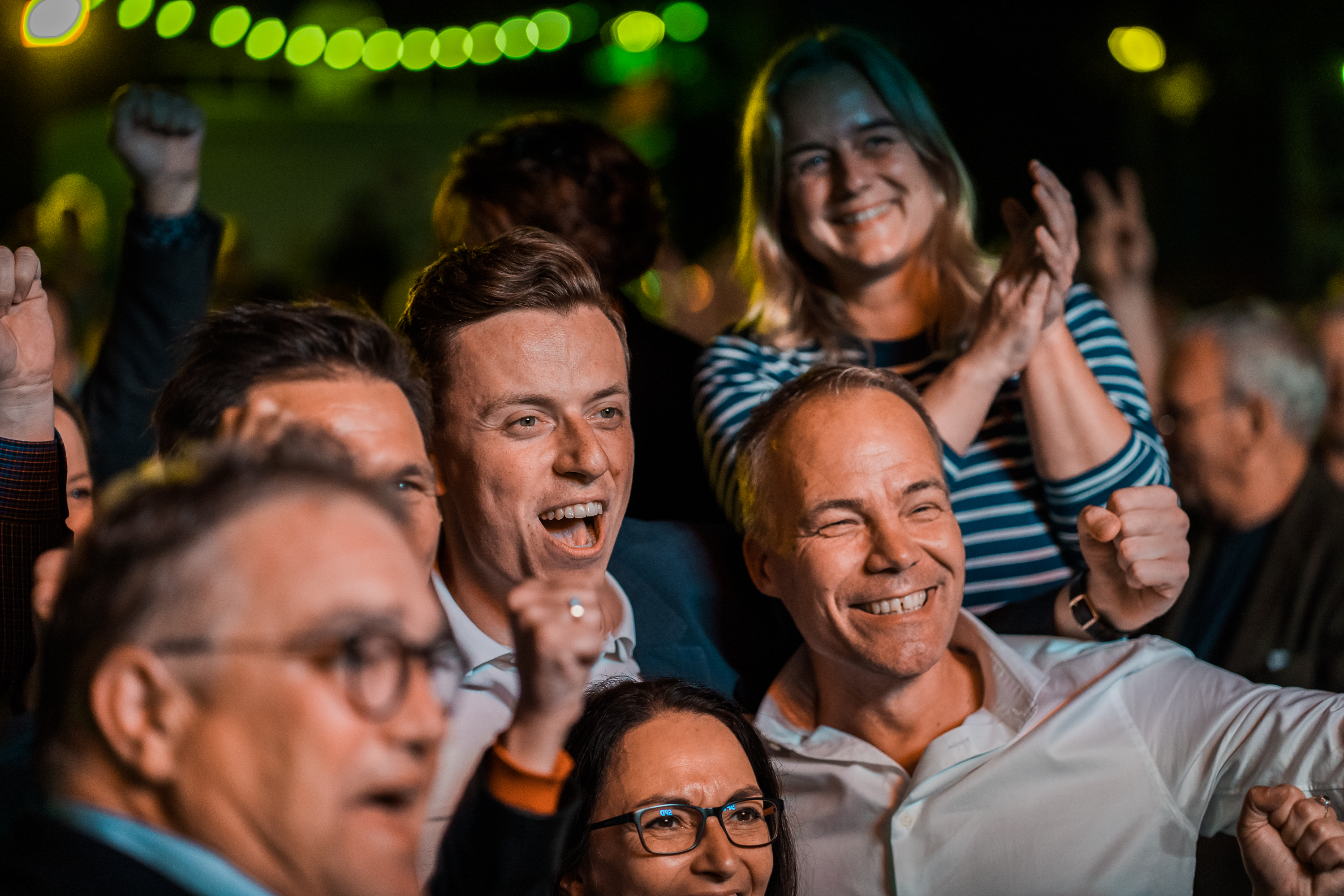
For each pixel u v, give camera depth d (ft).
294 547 2.72
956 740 5.84
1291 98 18.06
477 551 5.57
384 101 24.44
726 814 4.89
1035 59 17.97
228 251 14.92
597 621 3.34
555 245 5.55
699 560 6.61
